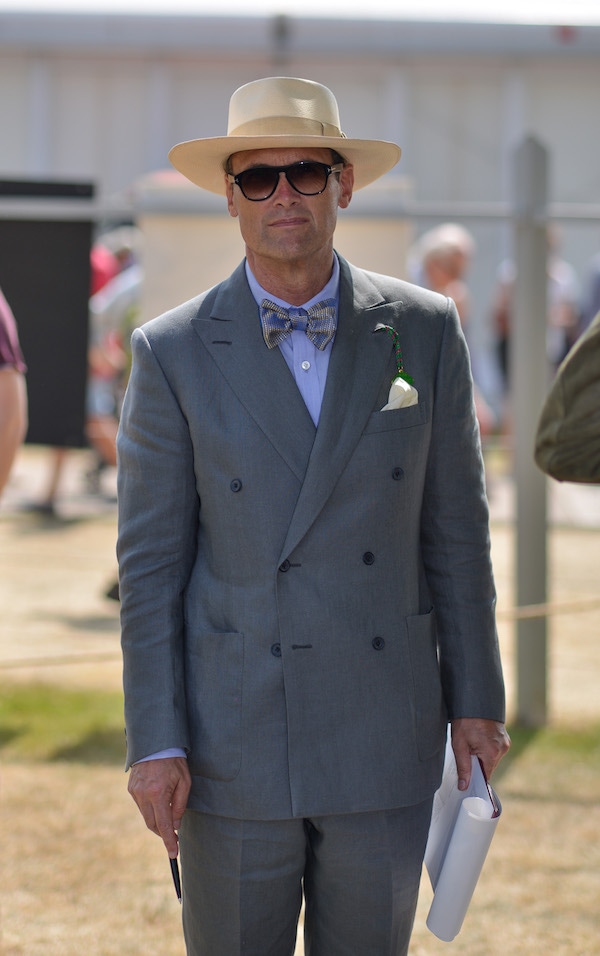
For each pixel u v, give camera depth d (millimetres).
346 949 5020
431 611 5211
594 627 13234
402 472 4914
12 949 6742
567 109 21562
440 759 5098
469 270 22641
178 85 21031
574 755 9695
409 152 21406
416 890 5039
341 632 4812
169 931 7004
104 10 21016
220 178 5512
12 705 10547
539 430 5641
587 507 19656
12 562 15328
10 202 9734
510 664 12000
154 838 8188
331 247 5148
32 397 9789
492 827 4848
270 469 4832
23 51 21000
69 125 21156
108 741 9836
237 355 4941
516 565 10258
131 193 10039
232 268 10102
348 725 4824
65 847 7996
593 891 7492
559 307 21719
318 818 4836
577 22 21438
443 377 5094
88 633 12391
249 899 4902
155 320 5125
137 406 4980
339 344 4977
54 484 18016
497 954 6777
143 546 4945
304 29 21078
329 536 4828
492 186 21594
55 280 9742
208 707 4863
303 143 4938
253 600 4836
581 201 21750
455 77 21406
